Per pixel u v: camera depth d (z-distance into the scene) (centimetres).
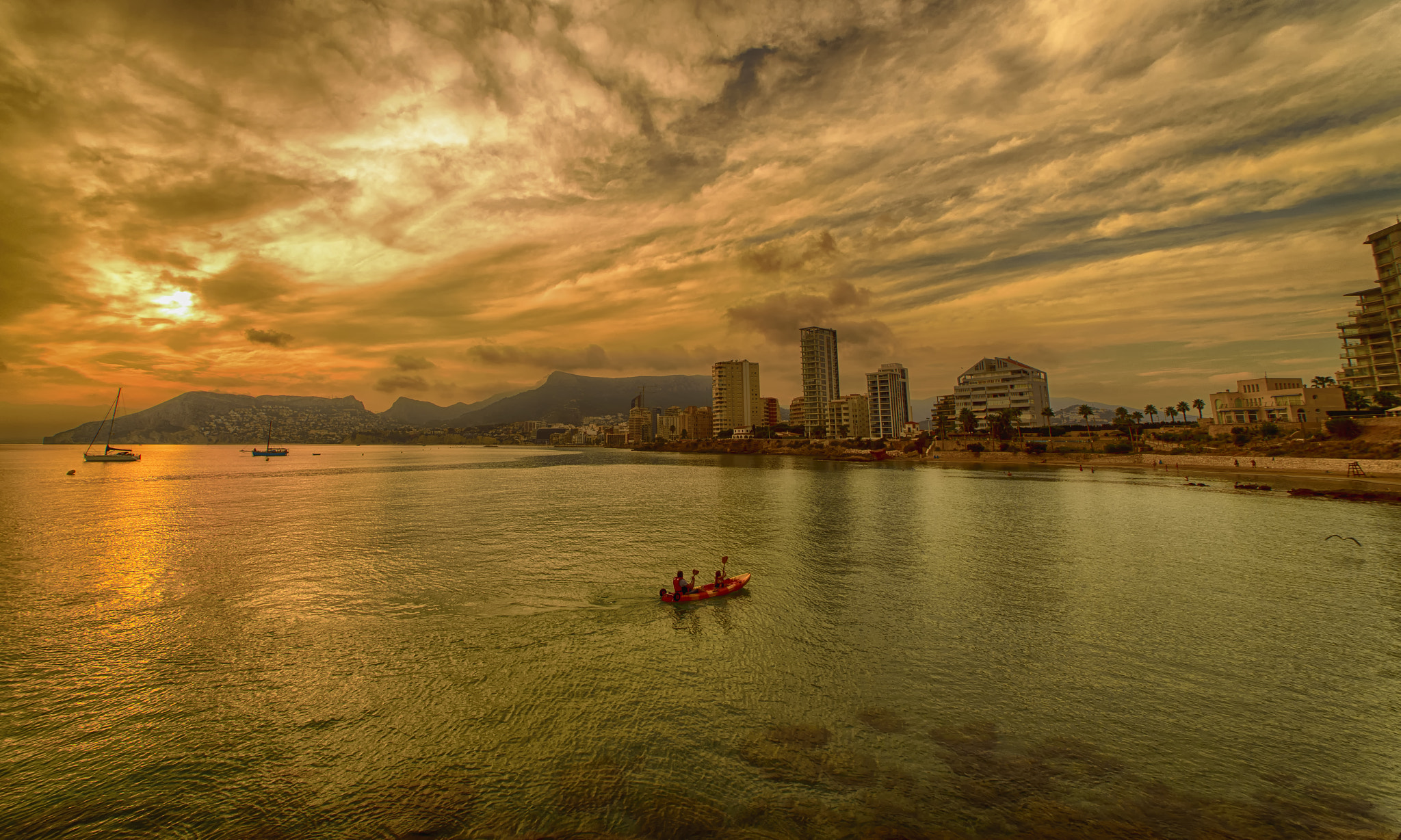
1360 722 1827
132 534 5181
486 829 1383
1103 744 1716
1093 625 2689
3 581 3569
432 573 3738
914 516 6047
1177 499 7069
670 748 1706
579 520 6019
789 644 2494
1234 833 1344
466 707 1964
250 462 19925
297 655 2403
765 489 9238
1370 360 12300
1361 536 4591
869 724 1831
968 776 1557
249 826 1409
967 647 2442
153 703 2005
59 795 1529
